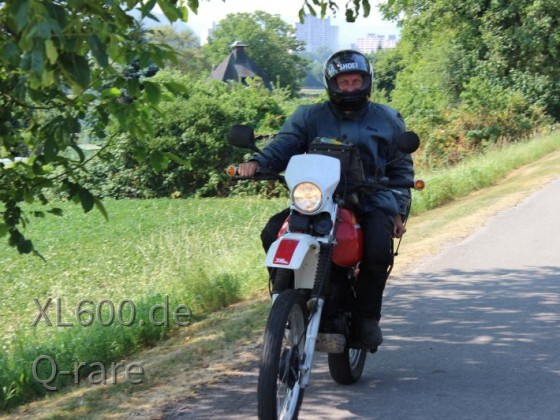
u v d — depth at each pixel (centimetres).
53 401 653
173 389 613
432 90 4188
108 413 573
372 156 557
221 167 2969
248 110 3081
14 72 643
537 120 3203
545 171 2078
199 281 978
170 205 2622
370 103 571
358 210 546
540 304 844
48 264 1577
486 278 976
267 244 547
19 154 747
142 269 1338
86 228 2152
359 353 612
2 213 743
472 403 559
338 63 549
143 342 823
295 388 496
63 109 663
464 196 1861
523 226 1327
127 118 644
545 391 579
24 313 1121
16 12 427
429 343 712
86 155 739
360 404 562
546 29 3856
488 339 720
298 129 573
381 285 548
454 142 2895
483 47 4103
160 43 607
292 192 487
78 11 502
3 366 728
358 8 866
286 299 477
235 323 805
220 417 549
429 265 1060
